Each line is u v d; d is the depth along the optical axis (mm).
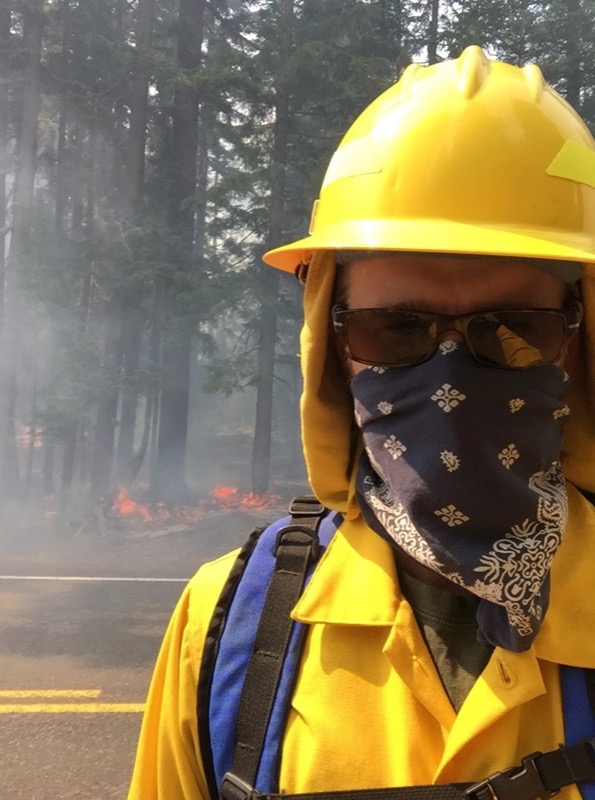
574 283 1100
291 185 16141
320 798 916
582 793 875
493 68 1103
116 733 3861
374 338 1089
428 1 16344
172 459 13852
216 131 16547
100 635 5465
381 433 1070
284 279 15898
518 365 1033
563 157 1050
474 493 975
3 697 4293
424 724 948
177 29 15109
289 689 1017
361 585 1042
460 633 1011
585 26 16578
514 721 916
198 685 1087
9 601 6488
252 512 12023
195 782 1119
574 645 942
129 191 14469
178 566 8359
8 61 13953
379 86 13797
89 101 14727
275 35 14945
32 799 3270
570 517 1074
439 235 1000
